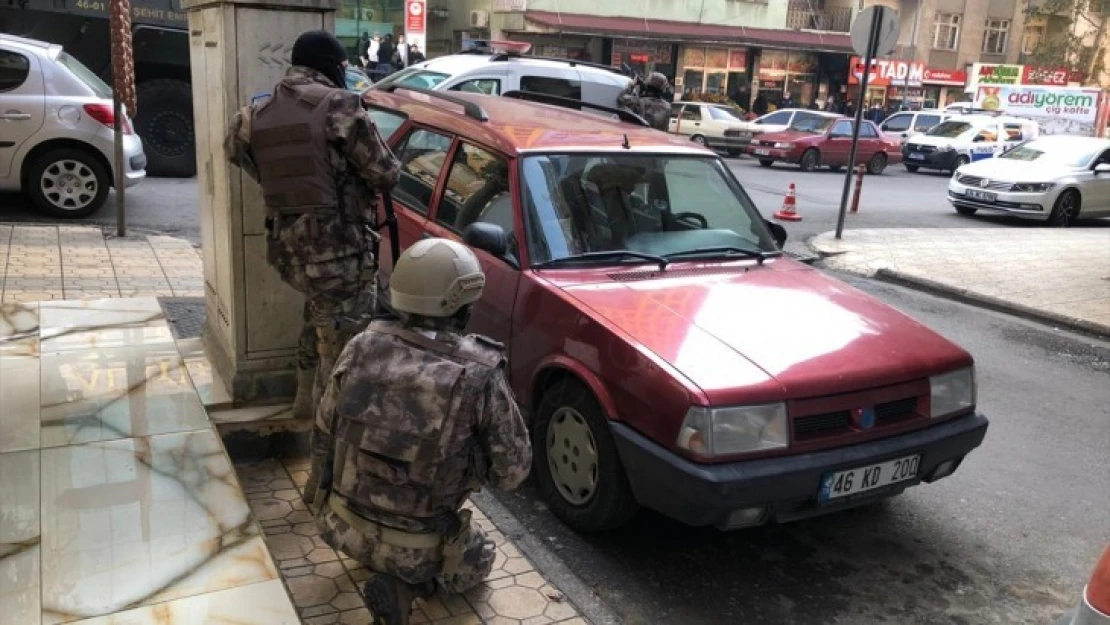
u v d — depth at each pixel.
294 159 3.28
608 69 12.38
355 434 2.63
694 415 3.30
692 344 3.61
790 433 3.43
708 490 3.26
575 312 3.82
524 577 3.32
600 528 3.82
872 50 11.71
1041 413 6.05
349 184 3.39
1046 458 5.25
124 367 4.52
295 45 3.42
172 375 4.44
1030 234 13.88
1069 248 12.49
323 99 3.27
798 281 4.51
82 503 3.24
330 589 3.11
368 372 2.64
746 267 4.61
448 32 31.58
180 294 6.59
